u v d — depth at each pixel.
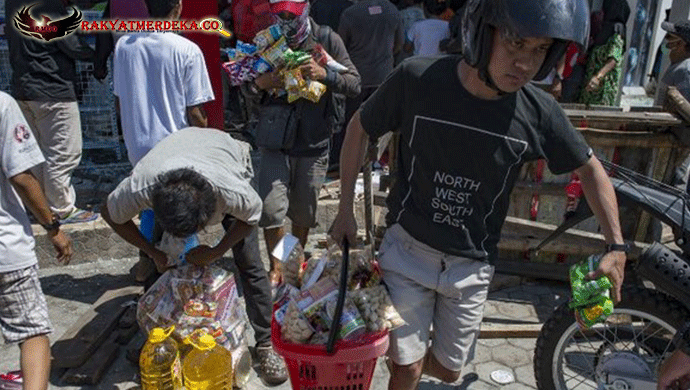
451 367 2.22
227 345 2.73
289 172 3.44
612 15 5.80
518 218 3.79
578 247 3.70
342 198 2.12
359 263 2.07
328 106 3.39
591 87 5.91
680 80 4.03
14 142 2.29
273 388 2.91
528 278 3.91
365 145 2.09
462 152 1.87
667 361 1.55
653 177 3.59
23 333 2.44
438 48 5.66
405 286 2.07
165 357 2.57
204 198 2.18
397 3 7.28
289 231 4.42
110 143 5.57
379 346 1.84
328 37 3.35
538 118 1.85
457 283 2.04
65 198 4.16
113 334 3.24
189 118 3.20
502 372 3.07
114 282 3.88
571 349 3.16
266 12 3.57
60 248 2.62
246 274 2.91
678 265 2.39
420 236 2.02
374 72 5.22
